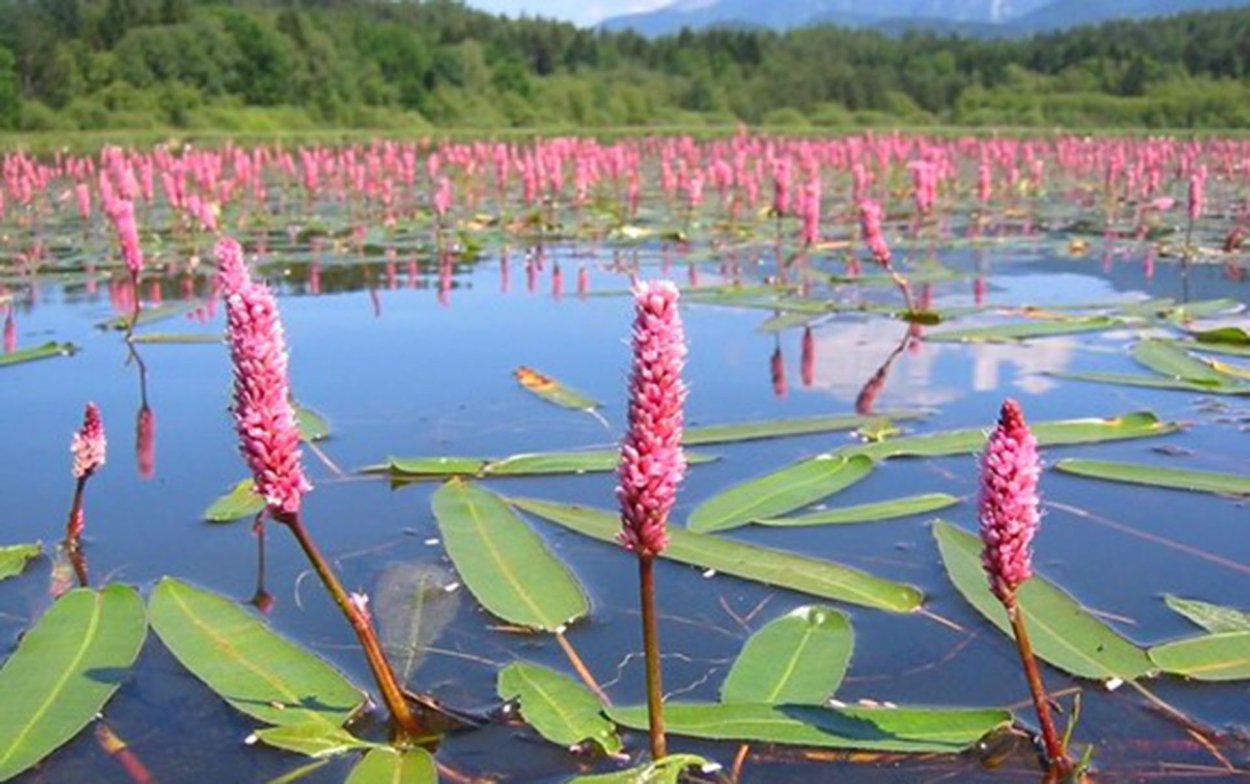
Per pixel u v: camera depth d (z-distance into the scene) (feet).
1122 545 12.82
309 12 215.51
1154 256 38.06
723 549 12.61
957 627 10.91
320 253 41.68
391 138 139.03
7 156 80.07
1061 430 16.78
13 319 28.68
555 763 8.73
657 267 37.14
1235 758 8.64
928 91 221.46
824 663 9.86
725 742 8.93
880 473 15.28
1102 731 9.05
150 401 20.10
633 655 10.49
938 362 22.04
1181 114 173.06
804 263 33.12
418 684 10.02
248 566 12.71
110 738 9.28
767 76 237.66
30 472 16.17
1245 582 11.82
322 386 20.81
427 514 14.17
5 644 10.91
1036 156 93.91
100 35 179.93
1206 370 20.17
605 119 205.67
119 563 12.85
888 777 8.45
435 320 27.78
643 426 7.74
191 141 124.26
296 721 9.25
